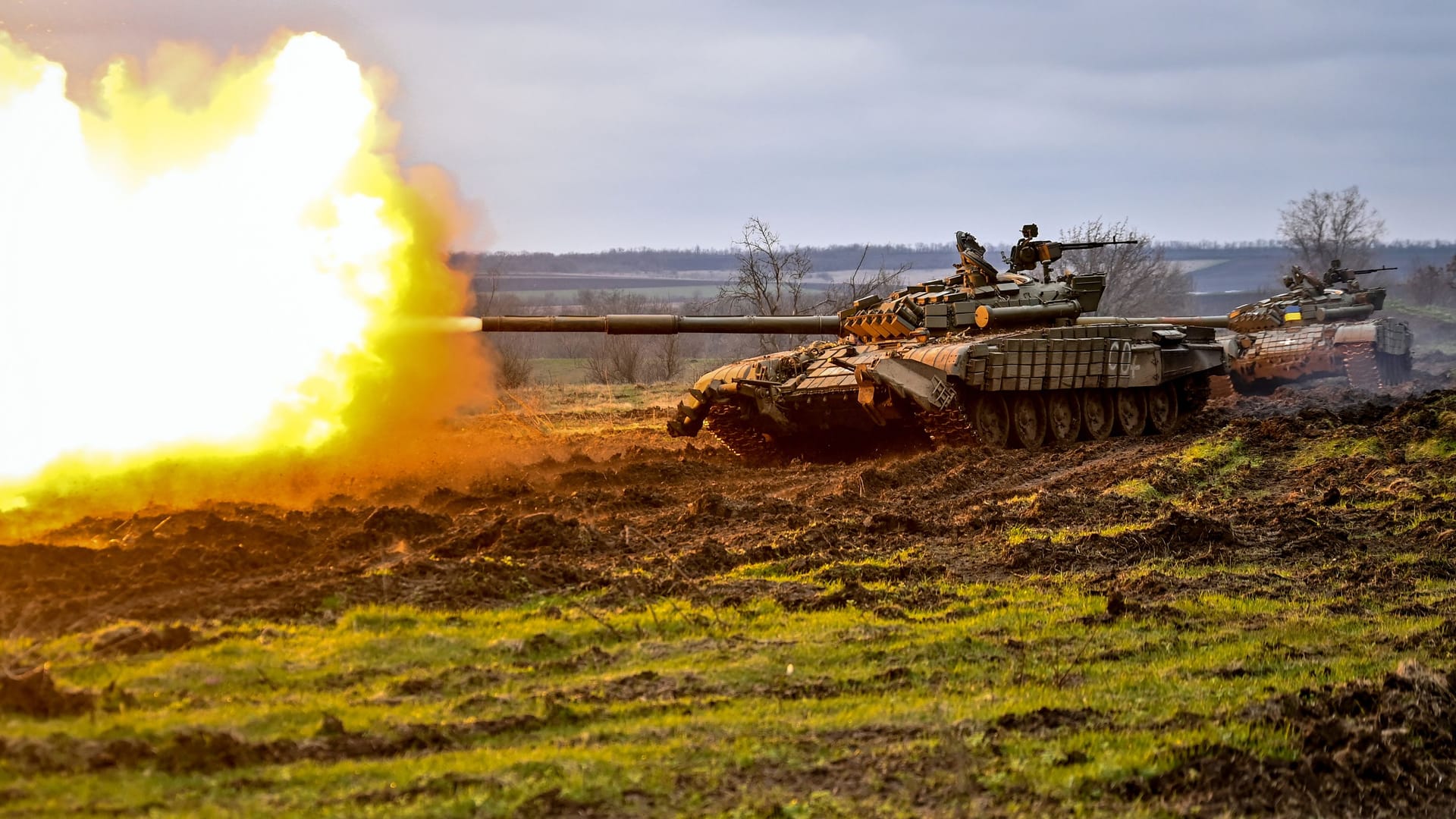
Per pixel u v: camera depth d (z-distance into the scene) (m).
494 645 13.04
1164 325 37.38
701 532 20.30
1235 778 10.47
